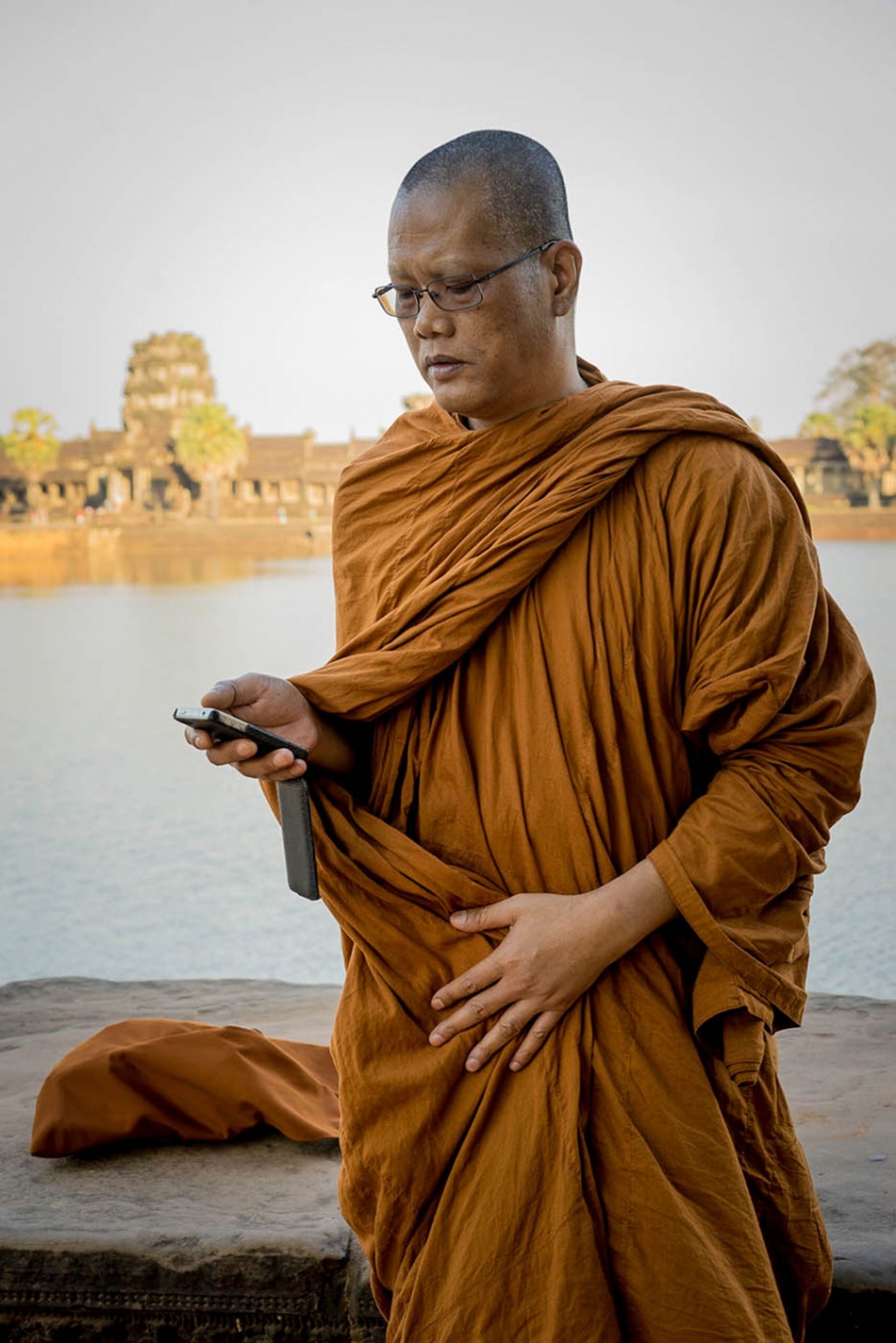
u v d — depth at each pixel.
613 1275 1.65
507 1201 1.66
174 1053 2.81
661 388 1.84
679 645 1.77
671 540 1.76
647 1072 1.70
